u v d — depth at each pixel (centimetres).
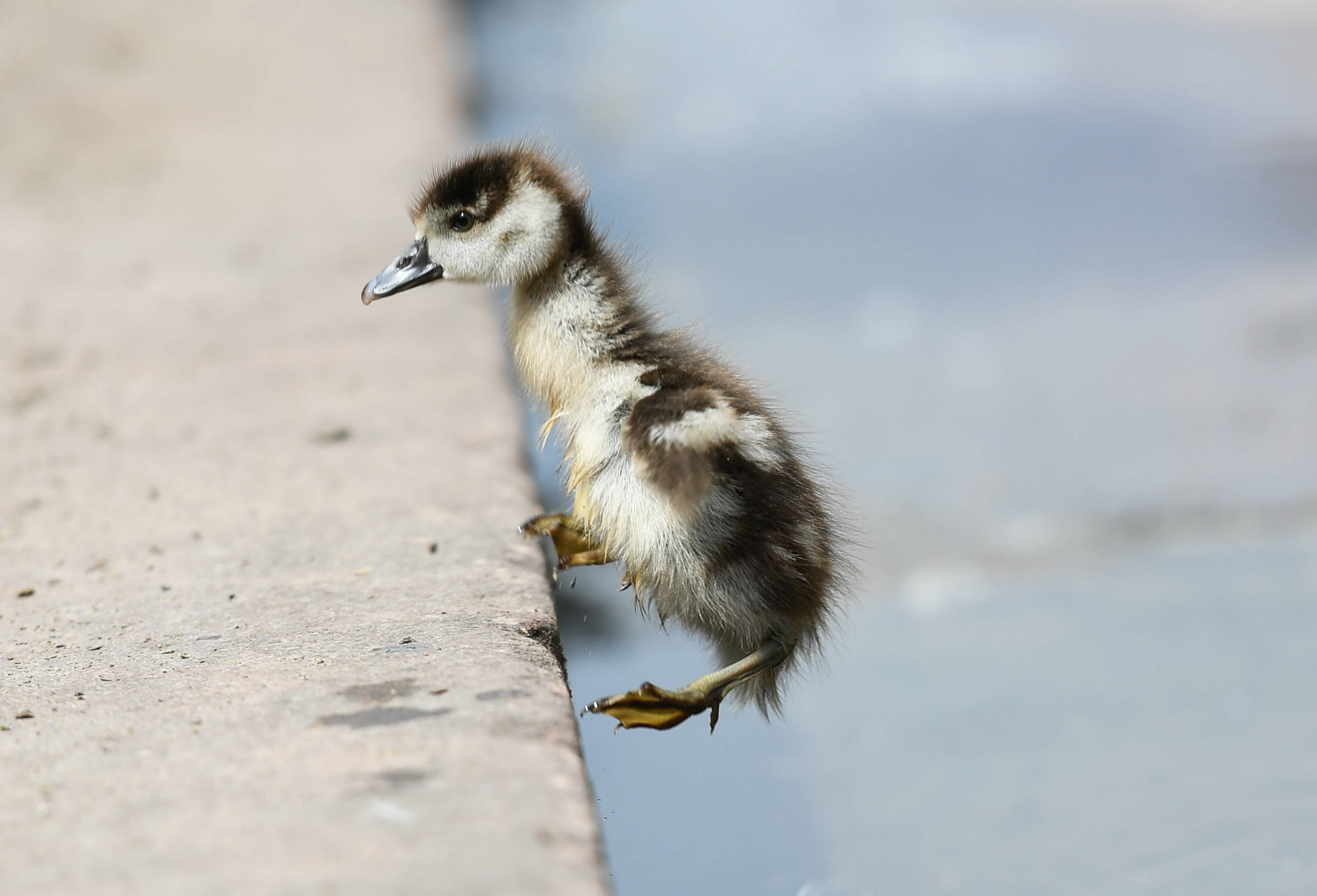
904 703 1050
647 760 975
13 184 2141
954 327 1923
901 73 3222
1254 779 884
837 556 820
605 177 2625
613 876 798
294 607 800
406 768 561
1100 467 1478
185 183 2122
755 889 786
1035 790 890
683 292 2019
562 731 598
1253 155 2542
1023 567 1298
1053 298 1980
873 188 2475
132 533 959
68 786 564
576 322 801
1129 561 1311
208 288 1634
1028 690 1054
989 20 3641
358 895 470
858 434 1582
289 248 1784
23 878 491
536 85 3256
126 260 1758
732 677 739
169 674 699
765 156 2698
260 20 3300
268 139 2347
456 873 481
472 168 832
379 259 1723
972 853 816
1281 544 1318
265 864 492
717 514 726
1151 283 2031
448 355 1370
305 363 1365
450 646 713
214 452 1129
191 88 2708
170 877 487
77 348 1427
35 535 962
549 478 1344
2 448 1146
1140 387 1672
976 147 2695
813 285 2066
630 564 771
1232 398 1653
